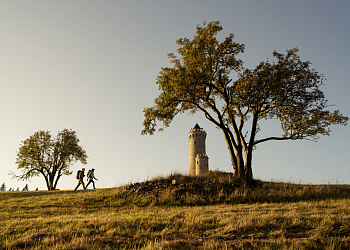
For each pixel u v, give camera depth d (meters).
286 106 20.02
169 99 20.83
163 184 17.16
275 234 6.63
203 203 14.48
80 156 43.31
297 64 19.11
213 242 6.02
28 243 6.20
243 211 10.30
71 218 9.65
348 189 17.39
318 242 6.02
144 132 21.58
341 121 18.64
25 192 19.94
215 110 21.31
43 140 42.22
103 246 6.09
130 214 10.61
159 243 6.06
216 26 20.44
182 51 21.02
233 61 20.44
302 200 14.54
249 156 19.30
